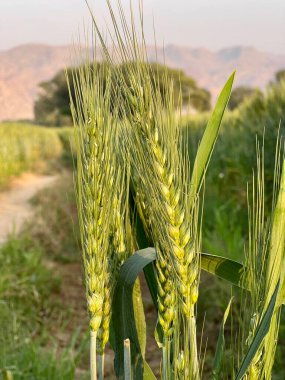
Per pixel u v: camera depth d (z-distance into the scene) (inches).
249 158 59.6
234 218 56.2
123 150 10.5
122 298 10.6
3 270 54.9
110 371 38.4
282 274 9.3
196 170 10.3
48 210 90.0
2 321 41.9
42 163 213.6
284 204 9.3
